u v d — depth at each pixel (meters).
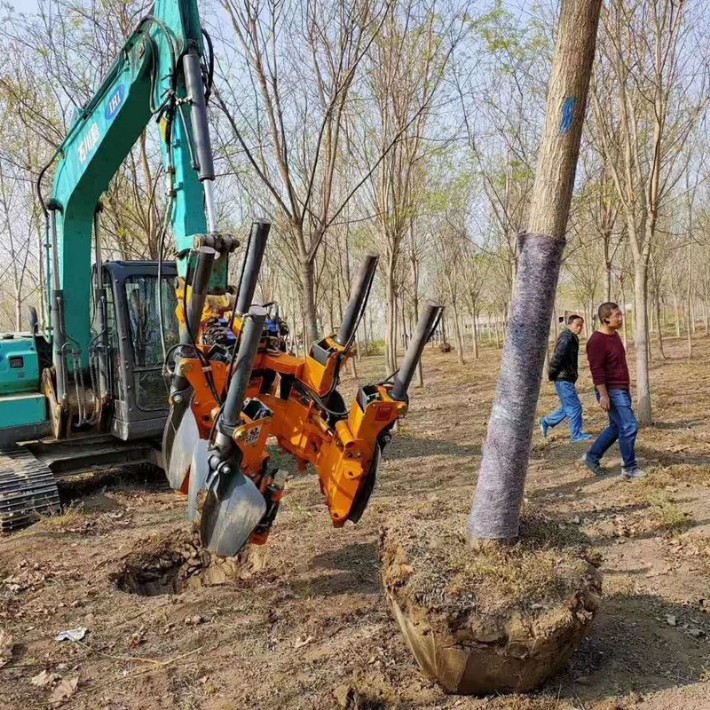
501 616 2.70
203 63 4.21
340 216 13.50
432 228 17.77
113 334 6.84
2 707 3.04
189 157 4.15
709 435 7.70
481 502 3.04
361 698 2.88
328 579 4.25
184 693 3.10
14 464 6.34
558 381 7.78
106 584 4.36
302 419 3.92
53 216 6.51
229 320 3.75
